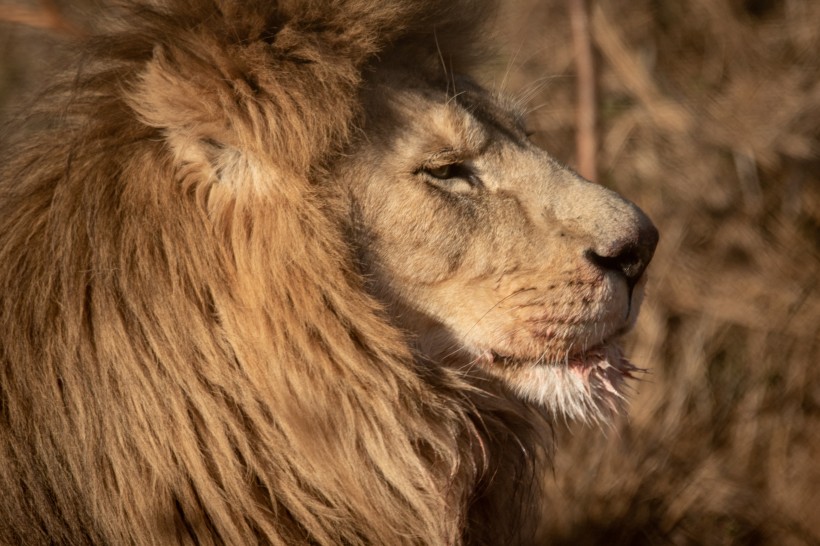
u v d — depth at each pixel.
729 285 11.33
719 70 12.62
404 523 6.05
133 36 6.19
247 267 5.80
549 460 7.06
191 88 5.67
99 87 6.19
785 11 12.86
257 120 5.73
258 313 5.73
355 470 5.89
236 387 5.75
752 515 10.05
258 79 5.84
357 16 6.27
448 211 6.22
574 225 6.29
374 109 6.24
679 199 11.78
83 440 5.57
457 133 6.35
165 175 5.85
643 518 9.95
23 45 12.61
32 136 6.38
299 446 5.77
